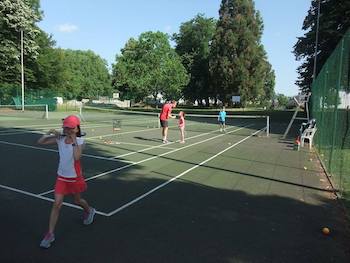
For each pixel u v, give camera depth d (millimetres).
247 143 19609
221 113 27297
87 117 39625
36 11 55656
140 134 22172
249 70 66250
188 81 70562
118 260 5359
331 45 38531
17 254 5473
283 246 6012
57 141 6008
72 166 5953
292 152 16516
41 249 5656
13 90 48562
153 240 6090
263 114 54219
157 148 16359
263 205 8172
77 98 112688
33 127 23953
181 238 6203
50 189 8875
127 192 8867
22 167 11273
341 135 10352
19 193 8508
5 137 18250
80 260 5332
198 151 15883
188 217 7230
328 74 14359
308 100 28875
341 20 37438
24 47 47562
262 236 6398
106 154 14164
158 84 67562
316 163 13727
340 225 7047
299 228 6840
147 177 10484
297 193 9273
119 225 6707
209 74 73438
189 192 9039
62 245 5809
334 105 12031
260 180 10570
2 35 46344
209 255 5602
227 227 6770
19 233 6230
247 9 66375
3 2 44656
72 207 7555
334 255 5734
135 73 68438
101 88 124500
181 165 12438
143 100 78438
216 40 66562
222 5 66938
